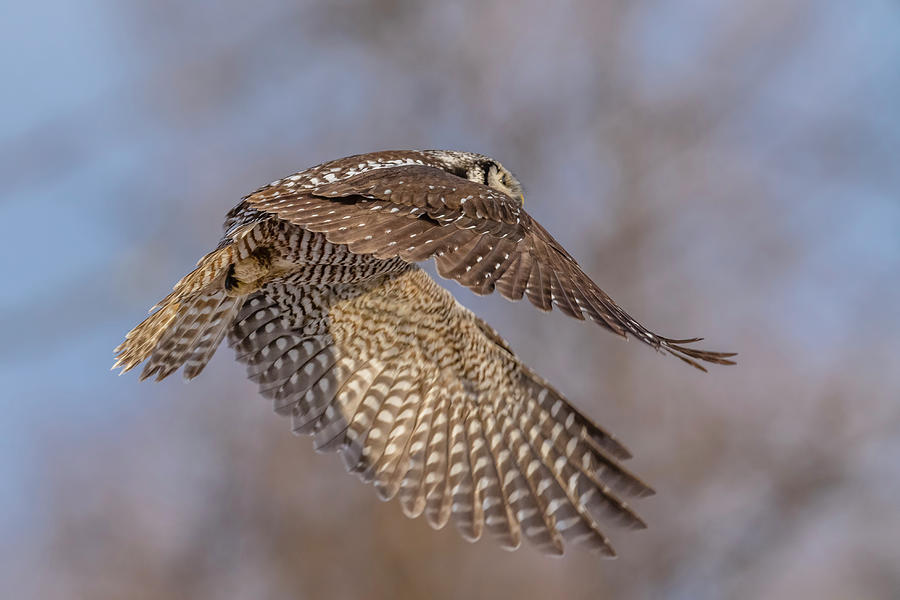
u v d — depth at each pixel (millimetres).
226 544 14531
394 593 13984
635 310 15734
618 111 17000
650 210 16375
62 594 14219
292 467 14734
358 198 7773
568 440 9734
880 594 14047
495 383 9844
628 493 9594
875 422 14836
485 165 10914
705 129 16891
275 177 16422
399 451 9711
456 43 17375
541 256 7402
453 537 14133
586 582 13922
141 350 8414
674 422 14859
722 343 15453
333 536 14320
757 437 14781
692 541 14242
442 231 7340
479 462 9766
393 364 9781
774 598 14031
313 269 9070
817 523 14398
